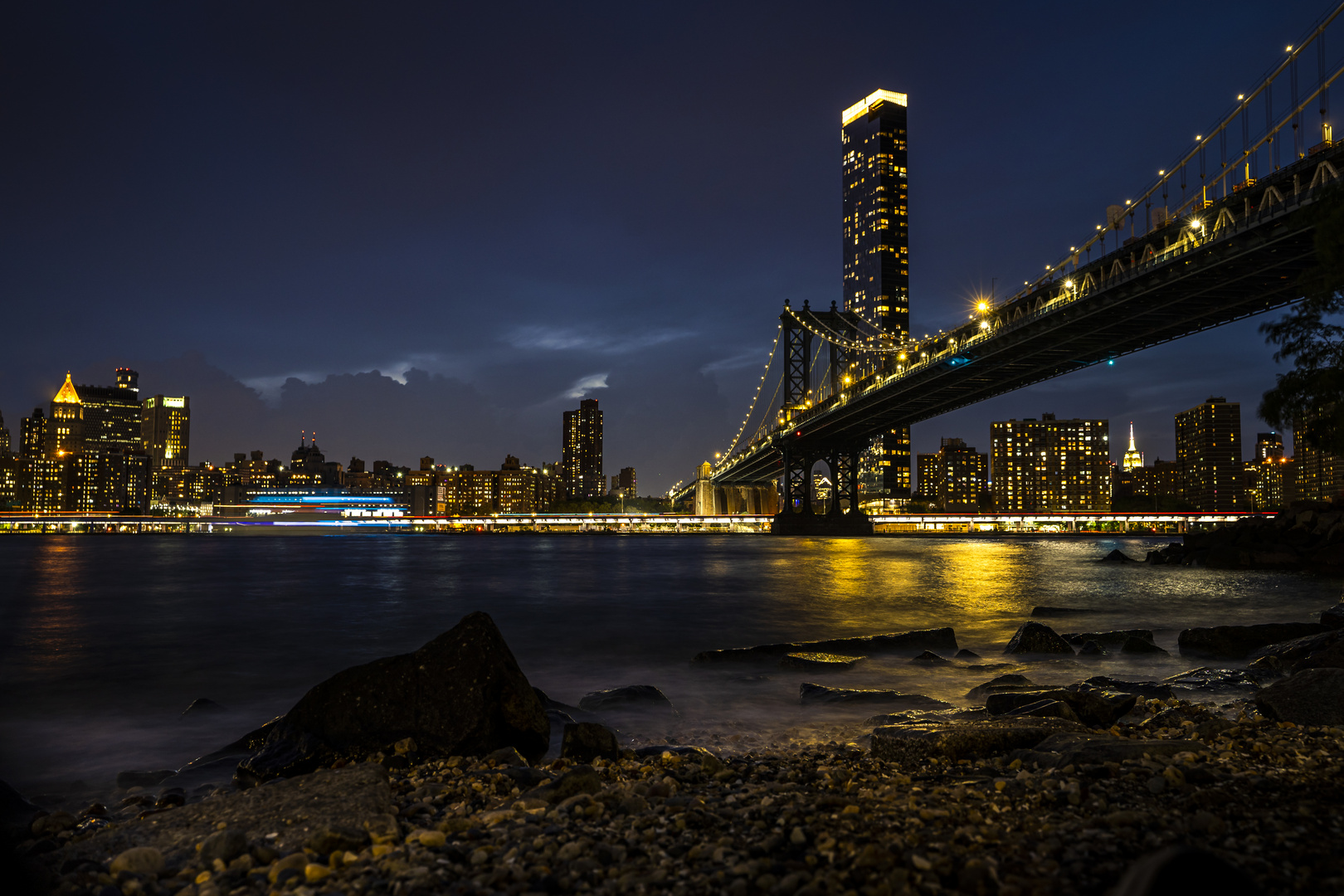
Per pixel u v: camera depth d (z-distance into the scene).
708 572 57.47
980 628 23.36
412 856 4.64
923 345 116.69
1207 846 4.13
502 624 25.22
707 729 10.51
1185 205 73.06
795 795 5.79
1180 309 78.00
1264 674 13.48
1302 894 3.49
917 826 4.79
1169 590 38.12
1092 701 9.74
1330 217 28.12
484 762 8.05
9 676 16.12
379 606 32.28
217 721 11.90
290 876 4.42
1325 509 51.34
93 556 98.44
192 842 5.23
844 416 141.75
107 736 10.99
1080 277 81.69
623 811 5.67
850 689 12.99
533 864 4.54
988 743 7.55
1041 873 3.92
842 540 163.62
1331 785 5.29
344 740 8.45
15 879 4.61
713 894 3.96
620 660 17.48
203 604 33.84
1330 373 27.88
